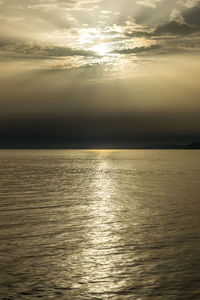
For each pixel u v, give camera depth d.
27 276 11.69
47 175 63.84
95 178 56.66
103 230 18.05
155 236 16.67
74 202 28.77
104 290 10.61
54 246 15.07
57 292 10.47
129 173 69.44
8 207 26.02
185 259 13.23
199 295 10.19
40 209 25.05
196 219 20.80
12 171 76.31
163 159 165.12
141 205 26.83
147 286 10.86
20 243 15.51
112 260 13.23
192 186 42.84
